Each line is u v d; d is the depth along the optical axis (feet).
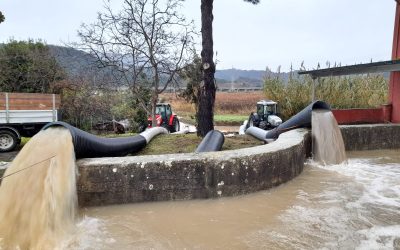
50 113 39.73
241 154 15.85
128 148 20.70
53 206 11.90
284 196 15.67
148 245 11.10
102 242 11.34
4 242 11.14
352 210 14.03
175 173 14.84
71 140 14.25
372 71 33.40
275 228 12.30
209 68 25.04
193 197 15.03
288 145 18.21
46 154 13.12
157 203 14.74
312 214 13.60
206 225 12.64
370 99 48.70
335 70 34.53
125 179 14.56
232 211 13.94
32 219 11.45
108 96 55.31
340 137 23.95
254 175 15.85
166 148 23.67
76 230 12.28
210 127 25.84
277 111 54.65
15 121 38.14
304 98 53.26
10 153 36.55
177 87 48.85
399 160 24.35
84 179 14.28
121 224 12.79
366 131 28.45
